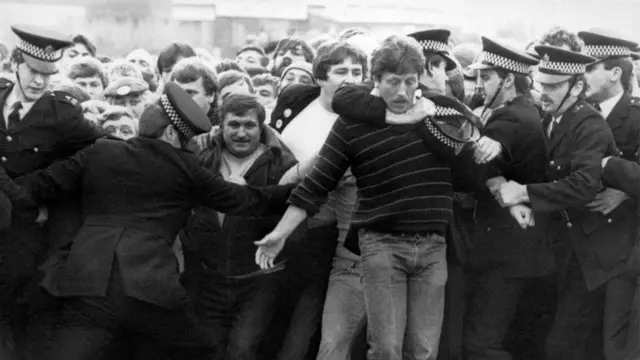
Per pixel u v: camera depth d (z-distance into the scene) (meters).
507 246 5.83
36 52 5.48
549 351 6.07
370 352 4.98
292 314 5.73
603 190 5.94
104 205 5.12
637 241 6.01
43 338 5.38
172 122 5.19
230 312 5.69
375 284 4.96
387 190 4.98
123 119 6.07
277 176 5.62
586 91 6.07
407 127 4.96
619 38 6.12
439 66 5.59
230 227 5.66
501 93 5.70
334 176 5.13
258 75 7.04
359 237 5.07
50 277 5.09
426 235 5.00
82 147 5.52
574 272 6.05
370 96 5.01
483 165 5.34
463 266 5.90
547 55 5.77
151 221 5.11
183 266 5.69
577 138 5.74
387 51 4.92
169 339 5.17
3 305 5.61
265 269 5.55
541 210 5.59
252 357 5.56
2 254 5.55
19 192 5.25
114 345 5.12
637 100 6.15
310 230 5.67
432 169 4.99
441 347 5.91
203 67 5.76
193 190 5.22
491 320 5.87
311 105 5.96
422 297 5.00
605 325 6.05
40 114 5.47
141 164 5.12
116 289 4.99
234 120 5.61
